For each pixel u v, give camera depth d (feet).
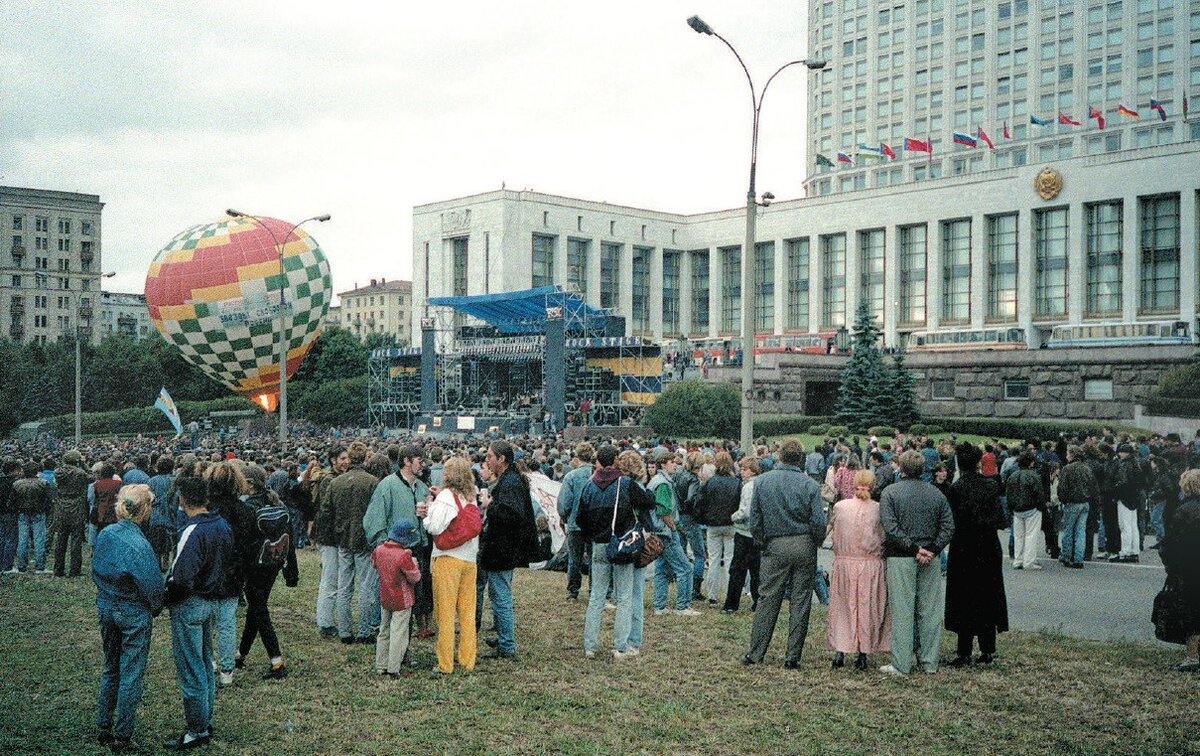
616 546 41.32
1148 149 259.39
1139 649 43.19
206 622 32.01
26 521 67.92
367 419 281.95
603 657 42.42
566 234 330.95
